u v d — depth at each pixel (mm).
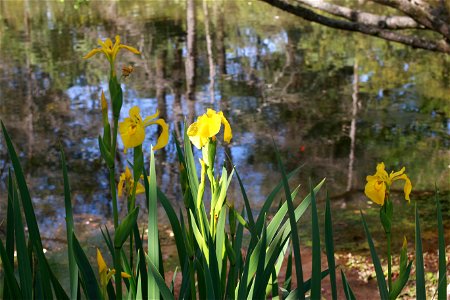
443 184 7102
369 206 6590
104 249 5633
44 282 1297
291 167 7875
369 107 10438
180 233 1477
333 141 8781
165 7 21703
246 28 17984
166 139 1260
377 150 8414
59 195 7152
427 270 4812
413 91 11391
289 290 1652
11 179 1389
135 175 1248
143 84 12094
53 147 8836
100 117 10180
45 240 5934
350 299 1325
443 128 9273
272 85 12023
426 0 5680
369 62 13875
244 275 1366
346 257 5348
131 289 1427
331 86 11906
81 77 12828
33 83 12453
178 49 15328
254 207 6641
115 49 1207
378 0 5660
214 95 11320
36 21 19969
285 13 20156
